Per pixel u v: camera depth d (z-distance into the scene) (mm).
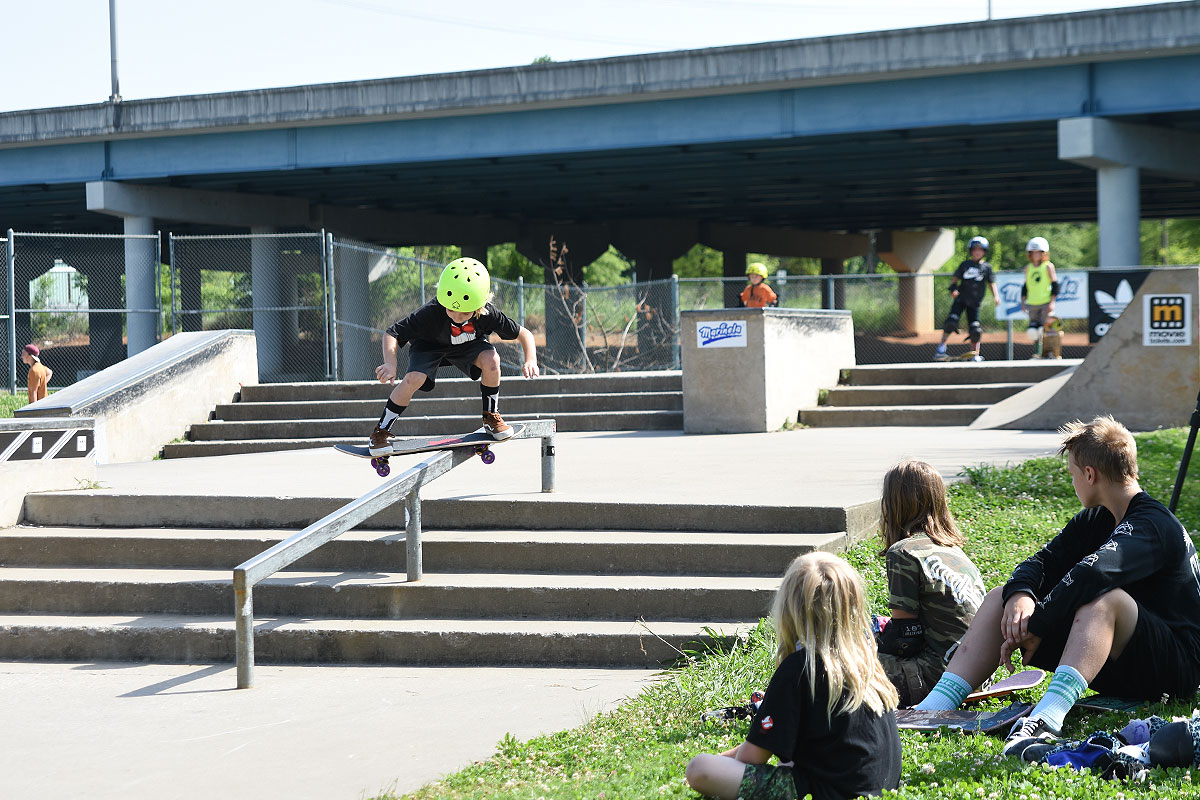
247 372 15141
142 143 28375
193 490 8562
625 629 6473
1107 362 12258
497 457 10836
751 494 7957
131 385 12883
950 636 4793
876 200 39031
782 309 13711
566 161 27844
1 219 39875
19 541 8039
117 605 7363
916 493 4988
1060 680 4188
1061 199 39375
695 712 5172
